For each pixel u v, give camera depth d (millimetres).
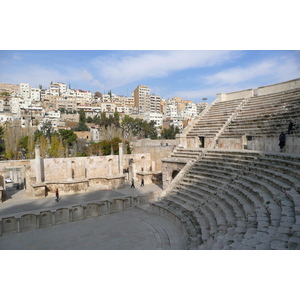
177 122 142250
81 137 102750
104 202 22281
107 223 19781
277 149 23078
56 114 140375
